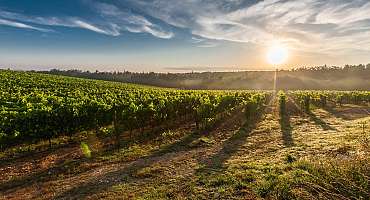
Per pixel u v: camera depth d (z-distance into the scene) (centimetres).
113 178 1111
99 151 1517
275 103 4653
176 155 1441
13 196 975
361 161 814
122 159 1377
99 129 1912
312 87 13012
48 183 1082
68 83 5672
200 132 2016
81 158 1399
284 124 2456
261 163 1212
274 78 15088
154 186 1012
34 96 2984
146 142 1719
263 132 2050
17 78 5441
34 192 1003
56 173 1197
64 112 1709
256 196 855
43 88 4334
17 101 2514
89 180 1099
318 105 4291
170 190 963
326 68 16788
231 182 988
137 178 1105
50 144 1605
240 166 1188
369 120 2609
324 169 862
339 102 4538
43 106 1967
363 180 729
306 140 1698
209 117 2288
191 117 2641
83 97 3000
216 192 920
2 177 1162
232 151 1502
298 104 4372
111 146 1623
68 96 3147
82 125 1789
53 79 6247
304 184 859
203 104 2303
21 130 1537
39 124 1583
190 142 1725
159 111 2148
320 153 1322
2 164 1324
